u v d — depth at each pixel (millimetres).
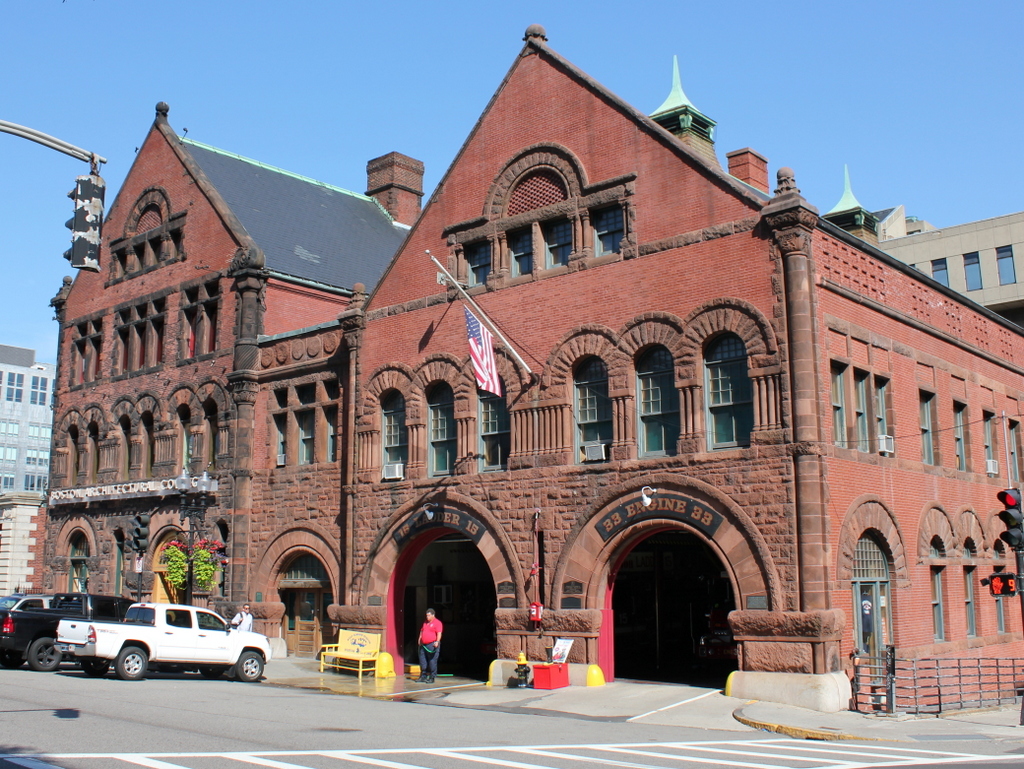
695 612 32281
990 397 30844
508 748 14305
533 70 26828
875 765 13133
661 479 22266
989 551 28797
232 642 25016
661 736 16594
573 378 24688
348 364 30000
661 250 23281
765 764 13195
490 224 26875
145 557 35188
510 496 25031
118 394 38344
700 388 22156
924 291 27141
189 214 36625
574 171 25297
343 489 29141
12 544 43594
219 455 33312
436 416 27656
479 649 32031
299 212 39188
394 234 43219
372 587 27797
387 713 18797
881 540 22812
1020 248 56469
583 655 23062
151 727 15070
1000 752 14805
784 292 21156
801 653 19828
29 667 26656
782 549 20344
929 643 24219
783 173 21531
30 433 132125
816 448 20328
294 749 13422
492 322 26172
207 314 35281
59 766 11469
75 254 13680
